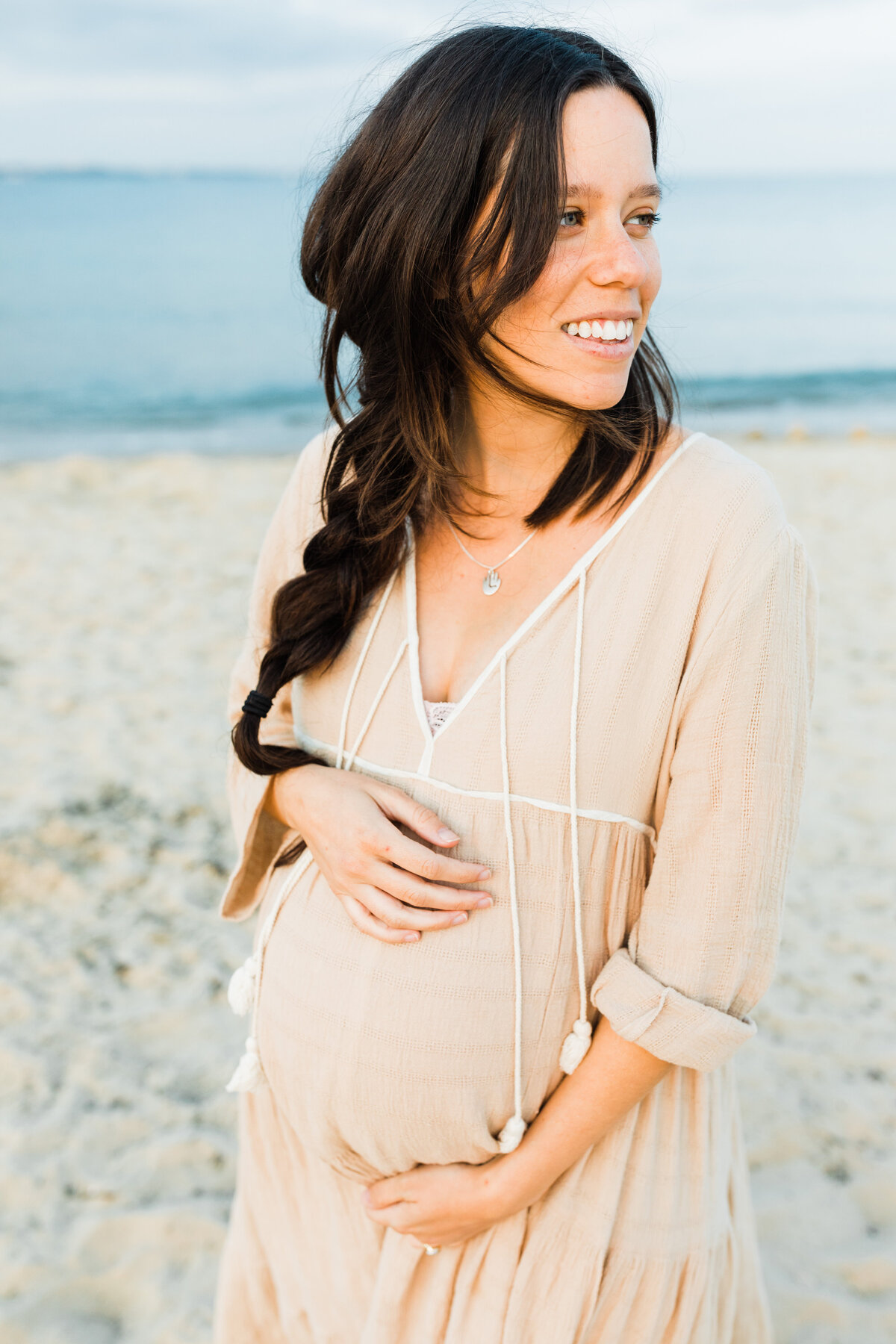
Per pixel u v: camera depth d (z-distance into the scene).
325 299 1.38
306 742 1.44
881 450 12.71
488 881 1.23
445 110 1.12
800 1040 3.15
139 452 14.32
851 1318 2.26
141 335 23.48
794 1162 2.71
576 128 1.09
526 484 1.29
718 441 1.25
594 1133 1.25
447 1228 1.29
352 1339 1.46
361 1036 1.26
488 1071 1.24
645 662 1.19
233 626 6.54
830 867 4.05
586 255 1.12
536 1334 1.29
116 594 7.09
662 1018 1.18
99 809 4.32
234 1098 2.93
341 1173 1.39
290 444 14.95
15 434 15.70
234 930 3.65
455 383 1.27
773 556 1.16
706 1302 1.35
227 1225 2.52
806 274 33.16
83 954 3.51
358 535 1.34
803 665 1.20
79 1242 2.47
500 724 1.22
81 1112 2.87
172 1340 2.23
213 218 48.34
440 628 1.33
